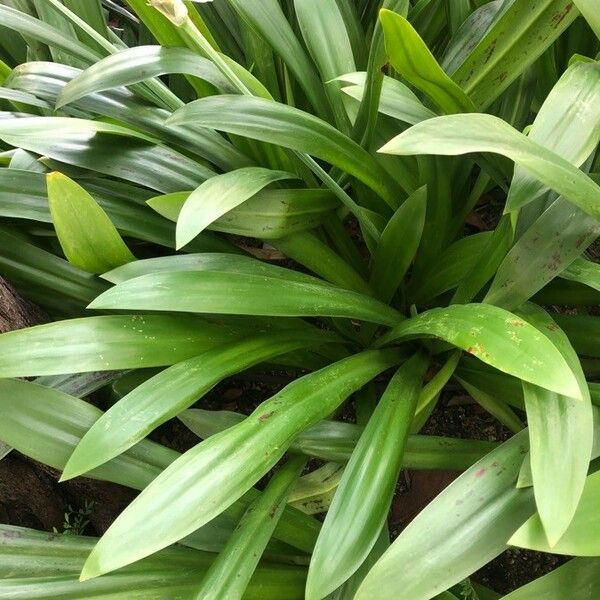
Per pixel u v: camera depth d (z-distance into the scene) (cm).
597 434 69
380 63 83
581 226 75
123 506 103
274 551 82
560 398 63
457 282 99
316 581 62
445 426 110
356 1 125
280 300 79
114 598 71
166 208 81
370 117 89
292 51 99
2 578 71
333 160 86
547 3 82
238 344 82
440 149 59
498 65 88
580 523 57
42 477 98
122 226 91
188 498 63
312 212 94
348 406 112
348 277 100
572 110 71
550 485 57
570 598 61
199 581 74
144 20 91
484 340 65
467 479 65
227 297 77
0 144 106
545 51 94
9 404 73
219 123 79
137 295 74
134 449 79
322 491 91
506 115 100
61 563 74
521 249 77
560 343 72
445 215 102
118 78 84
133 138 91
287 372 116
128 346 77
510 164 90
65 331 75
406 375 85
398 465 71
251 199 88
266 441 69
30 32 91
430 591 59
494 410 94
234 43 121
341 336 98
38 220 89
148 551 60
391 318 90
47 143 85
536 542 55
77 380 89
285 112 83
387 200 96
